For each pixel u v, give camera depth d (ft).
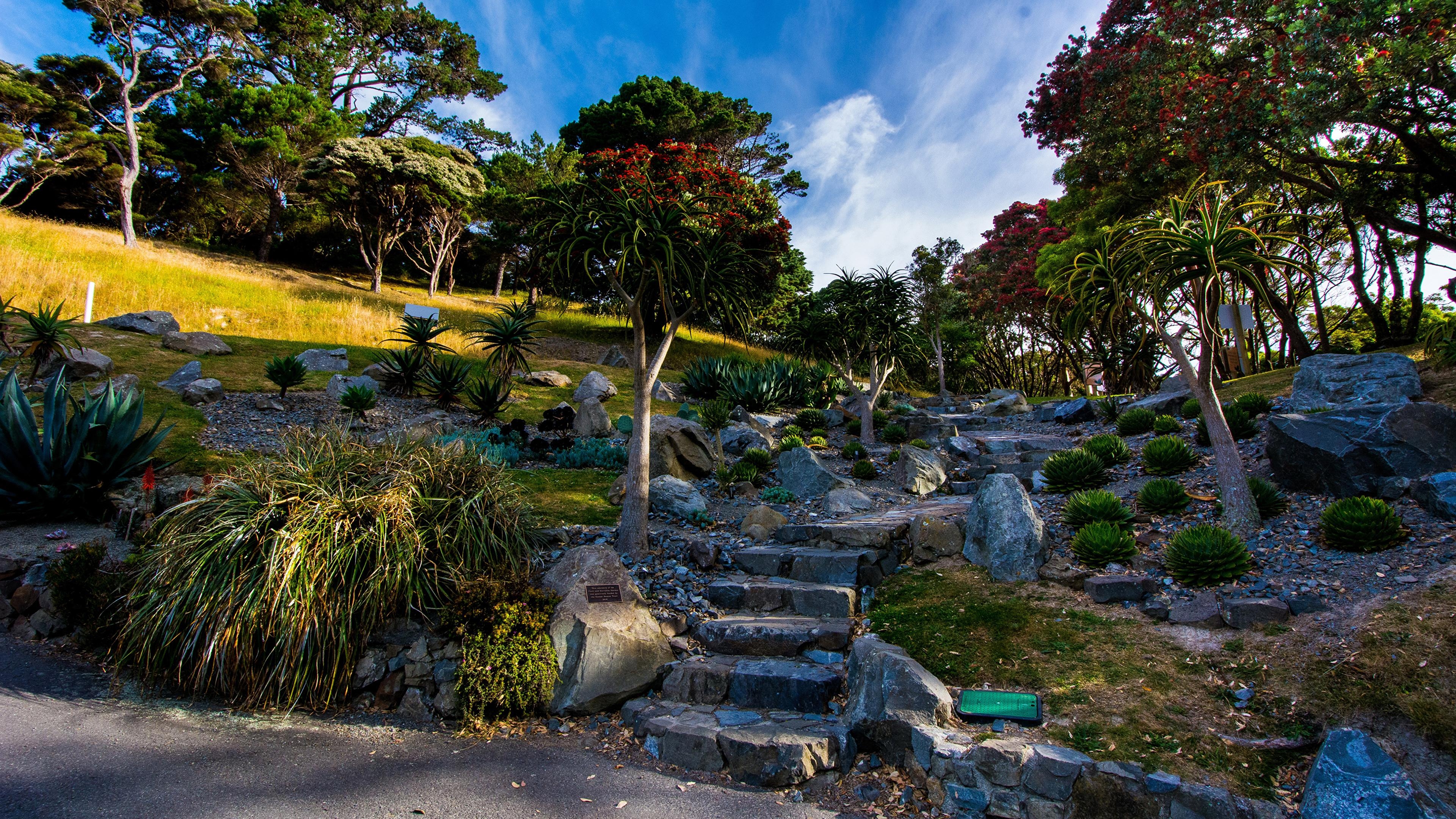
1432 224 47.93
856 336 38.55
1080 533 17.39
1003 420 45.19
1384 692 10.76
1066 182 48.19
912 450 29.14
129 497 21.07
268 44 112.37
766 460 30.12
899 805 10.88
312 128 99.14
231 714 13.19
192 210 104.47
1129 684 12.42
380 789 10.89
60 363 32.81
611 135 91.81
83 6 84.38
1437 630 11.42
